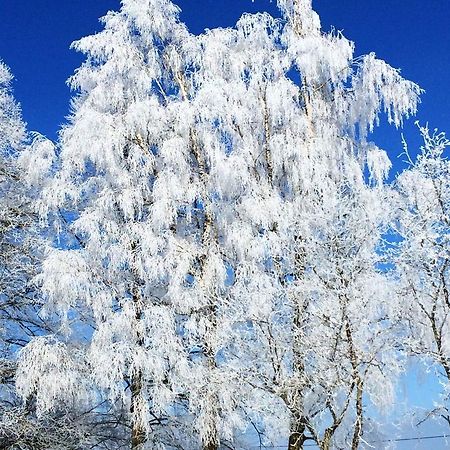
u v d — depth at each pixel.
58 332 15.82
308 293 11.48
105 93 15.84
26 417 15.31
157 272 14.20
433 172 11.18
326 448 9.86
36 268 16.50
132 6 16.11
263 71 15.48
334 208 11.34
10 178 17.58
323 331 10.88
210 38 15.77
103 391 14.13
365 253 11.10
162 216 14.33
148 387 13.69
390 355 11.09
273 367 11.44
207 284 14.15
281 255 13.39
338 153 15.64
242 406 12.66
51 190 15.02
